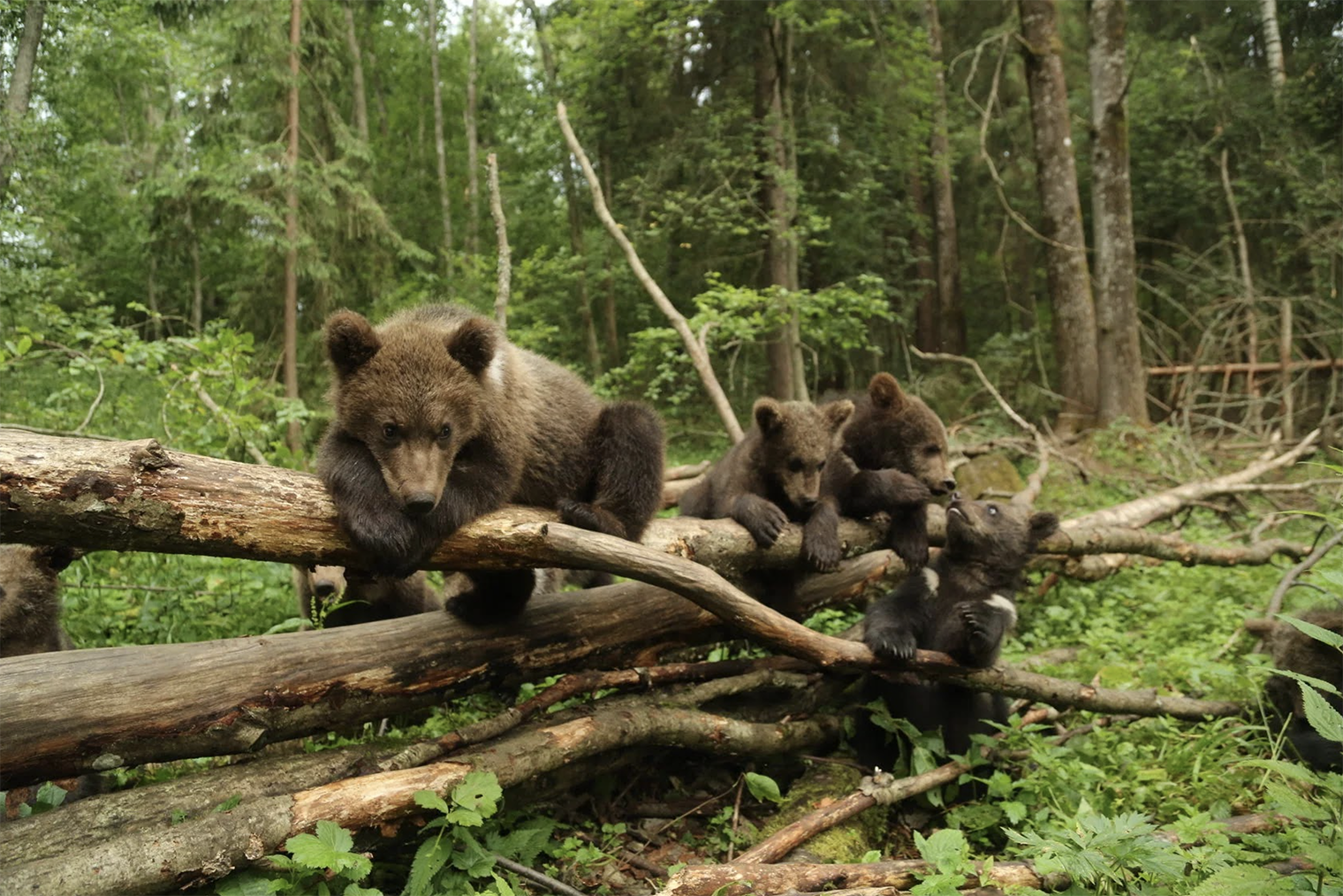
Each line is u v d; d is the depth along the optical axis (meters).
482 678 4.65
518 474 4.46
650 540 5.43
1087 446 16.78
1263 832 4.45
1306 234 21.08
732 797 5.28
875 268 26.50
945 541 7.08
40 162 15.70
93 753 3.63
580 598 5.11
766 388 23.16
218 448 8.51
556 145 29.22
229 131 20.08
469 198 32.25
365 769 4.13
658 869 4.51
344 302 20.84
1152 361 23.08
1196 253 27.03
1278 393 18.36
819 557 6.05
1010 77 30.08
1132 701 5.84
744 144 19.64
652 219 21.72
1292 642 5.71
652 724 4.85
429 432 3.96
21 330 8.68
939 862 3.77
